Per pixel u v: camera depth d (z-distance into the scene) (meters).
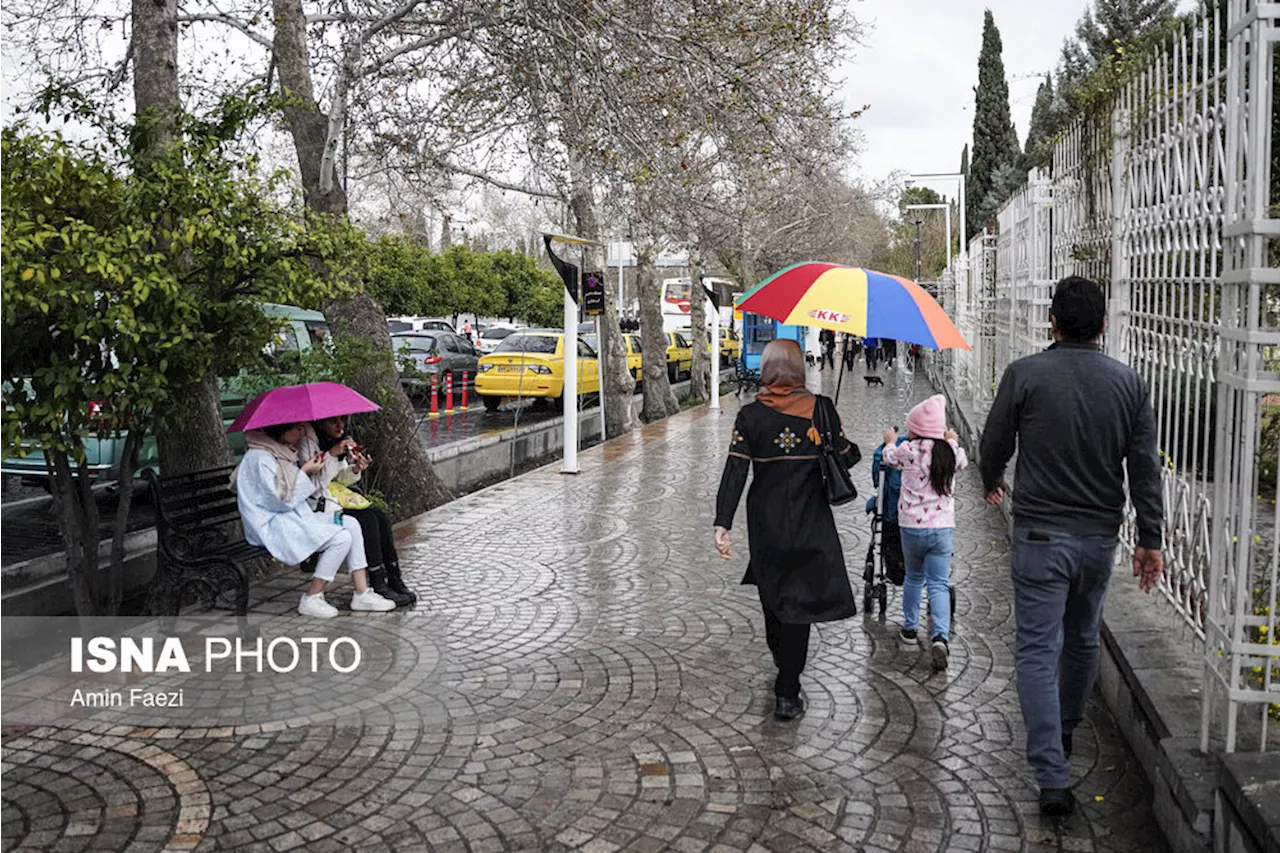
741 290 29.64
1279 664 3.57
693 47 11.26
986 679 5.50
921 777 4.33
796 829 3.89
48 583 7.11
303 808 4.07
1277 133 5.95
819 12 13.09
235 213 6.16
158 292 5.64
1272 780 3.15
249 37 11.14
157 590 6.49
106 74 10.52
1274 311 4.88
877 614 6.76
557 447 18.62
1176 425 5.00
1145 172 5.52
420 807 4.07
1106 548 3.88
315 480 6.82
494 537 9.29
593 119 11.03
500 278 43.12
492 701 5.21
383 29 10.94
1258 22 3.45
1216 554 3.75
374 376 10.79
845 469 4.97
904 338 4.71
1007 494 9.14
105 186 5.68
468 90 12.23
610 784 4.27
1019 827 3.90
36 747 4.64
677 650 6.03
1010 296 11.47
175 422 6.61
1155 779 4.00
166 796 4.17
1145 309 5.60
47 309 5.04
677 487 12.21
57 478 6.30
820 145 15.07
